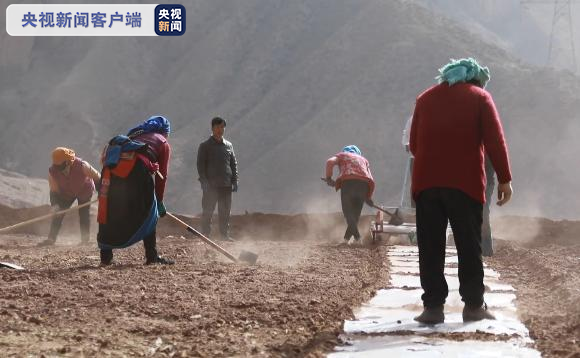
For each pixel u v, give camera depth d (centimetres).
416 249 1590
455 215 718
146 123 1153
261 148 13450
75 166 1673
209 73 15200
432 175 721
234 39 15738
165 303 801
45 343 606
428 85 13150
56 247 1584
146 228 1133
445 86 734
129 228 1123
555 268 1129
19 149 13788
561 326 676
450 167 716
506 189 717
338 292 905
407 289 946
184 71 15388
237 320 716
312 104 13888
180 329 672
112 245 1122
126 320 707
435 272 721
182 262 1231
